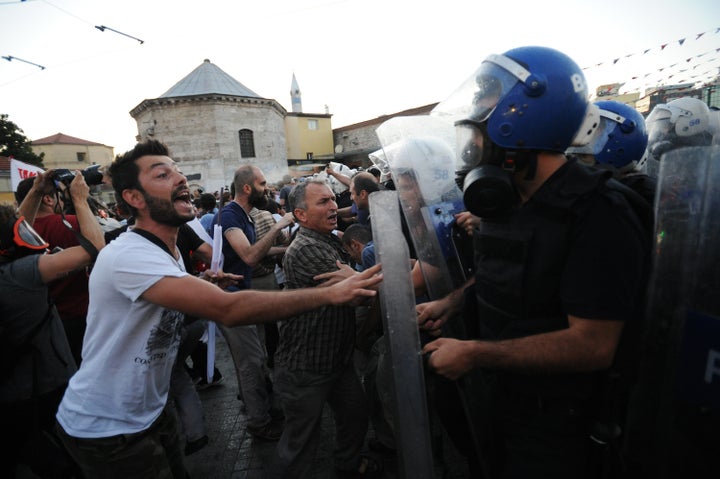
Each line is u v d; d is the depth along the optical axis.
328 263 1.75
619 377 0.95
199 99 23.72
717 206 0.81
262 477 2.12
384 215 1.12
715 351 0.81
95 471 1.30
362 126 31.70
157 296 1.16
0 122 28.14
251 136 25.86
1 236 1.56
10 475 1.67
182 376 2.26
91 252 1.60
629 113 1.62
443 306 1.34
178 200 1.34
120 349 1.24
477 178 0.94
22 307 1.59
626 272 0.84
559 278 0.93
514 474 1.05
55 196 2.37
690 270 0.84
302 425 1.79
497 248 1.04
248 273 2.79
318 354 1.73
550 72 0.92
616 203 0.85
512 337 1.01
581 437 1.00
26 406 1.63
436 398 1.37
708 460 0.84
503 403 1.10
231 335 2.38
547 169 0.98
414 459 1.07
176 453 1.62
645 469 0.97
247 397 2.40
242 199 2.83
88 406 1.25
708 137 2.15
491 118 0.96
